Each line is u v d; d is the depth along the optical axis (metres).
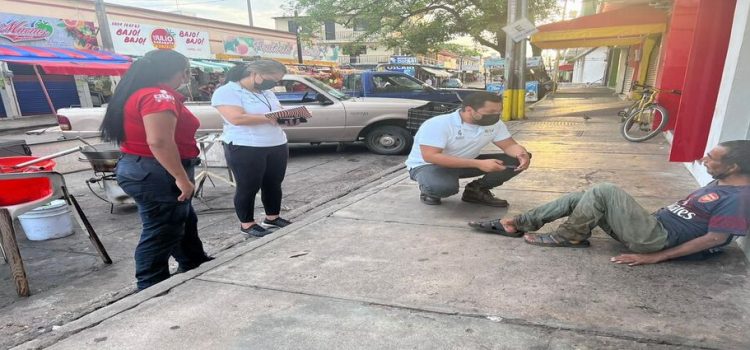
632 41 15.05
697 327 2.14
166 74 2.77
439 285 2.69
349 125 8.41
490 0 16.16
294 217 4.76
